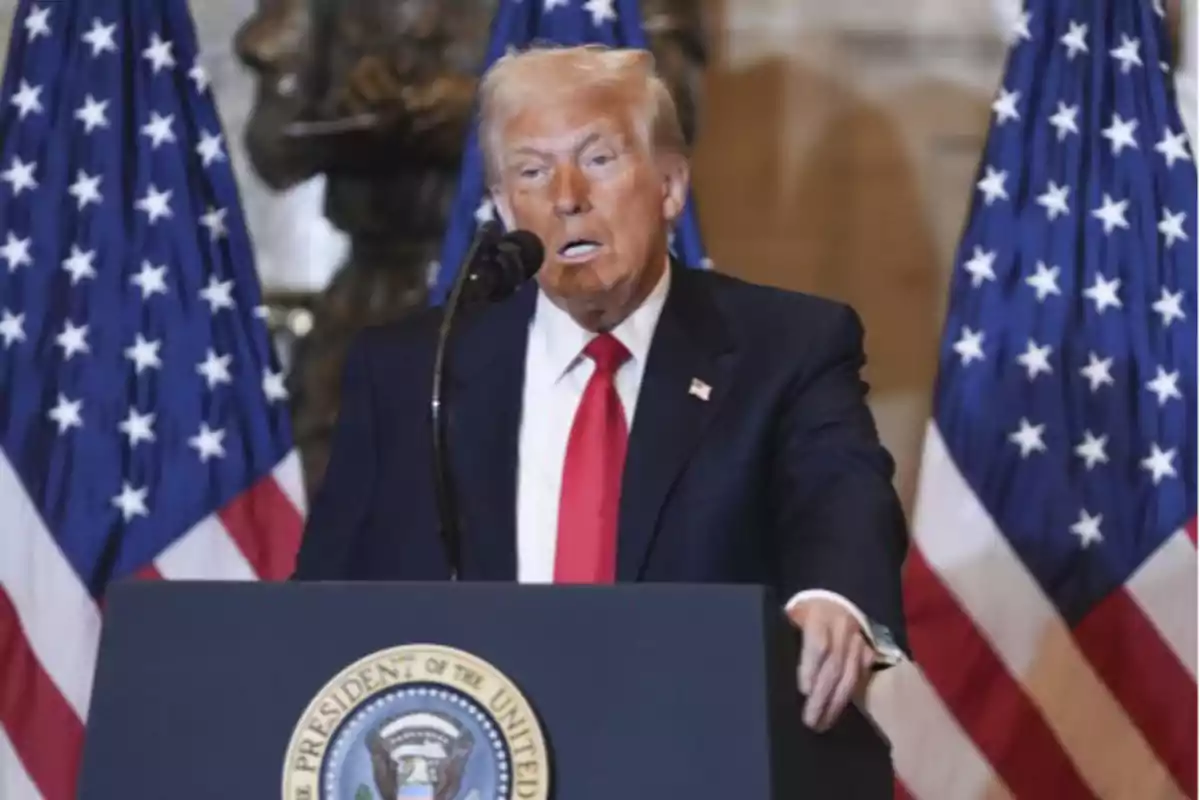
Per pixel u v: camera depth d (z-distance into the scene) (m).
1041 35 15.77
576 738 6.82
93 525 15.52
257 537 15.70
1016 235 15.44
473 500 9.60
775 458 9.45
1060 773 14.89
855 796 7.98
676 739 6.76
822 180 16.52
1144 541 15.04
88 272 15.88
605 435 9.73
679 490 9.33
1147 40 15.71
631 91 10.00
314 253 16.53
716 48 16.67
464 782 6.77
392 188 16.41
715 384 9.62
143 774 7.09
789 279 16.45
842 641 7.60
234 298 16.03
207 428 15.78
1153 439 15.14
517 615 6.96
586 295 9.82
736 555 9.21
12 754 15.20
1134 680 14.94
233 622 7.17
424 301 16.25
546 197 9.82
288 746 6.96
